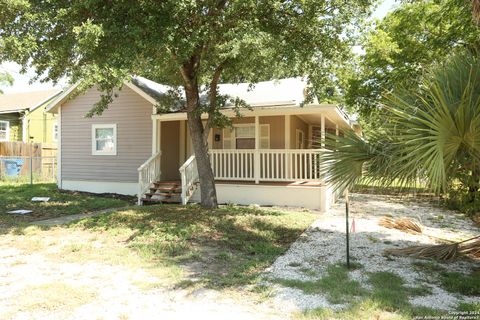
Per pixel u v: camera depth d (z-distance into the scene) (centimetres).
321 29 859
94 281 461
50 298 401
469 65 407
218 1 798
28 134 2370
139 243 647
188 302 396
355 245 653
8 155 1955
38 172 1950
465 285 437
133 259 559
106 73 728
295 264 539
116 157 1398
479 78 394
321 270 508
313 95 974
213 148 1400
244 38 740
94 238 692
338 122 1409
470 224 889
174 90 1139
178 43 739
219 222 807
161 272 498
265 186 1152
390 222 788
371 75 1562
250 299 404
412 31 1429
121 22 698
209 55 891
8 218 916
